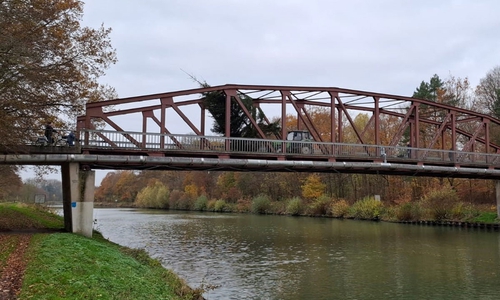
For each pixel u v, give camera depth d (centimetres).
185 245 3225
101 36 2614
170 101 2850
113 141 2595
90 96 2745
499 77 6550
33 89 2264
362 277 2056
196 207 10062
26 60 2028
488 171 3834
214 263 2439
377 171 3503
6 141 2081
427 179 6050
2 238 1973
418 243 3297
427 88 6894
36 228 2692
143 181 13662
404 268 2277
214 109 3550
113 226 4994
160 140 2698
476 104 6688
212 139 2900
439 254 2744
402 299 1667
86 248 1761
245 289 1814
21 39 1994
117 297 1109
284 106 3194
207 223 5512
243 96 3603
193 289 1639
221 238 3703
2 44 1905
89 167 2656
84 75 2598
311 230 4428
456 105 6412
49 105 2452
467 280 1983
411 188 6288
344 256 2681
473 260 2514
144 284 1372
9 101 2052
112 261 1611
